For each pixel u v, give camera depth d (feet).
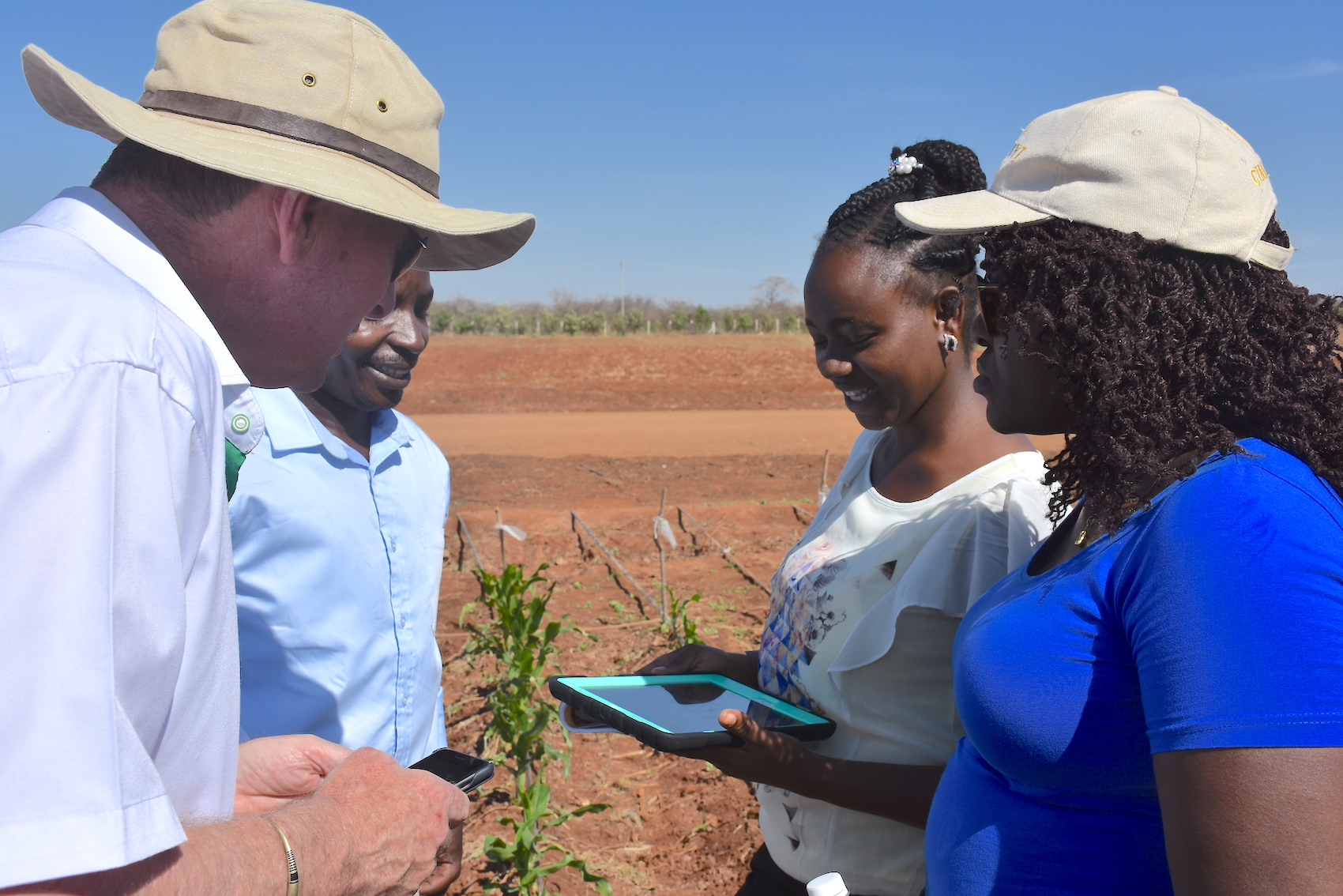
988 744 4.39
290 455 7.31
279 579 7.14
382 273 5.23
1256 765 3.19
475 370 94.89
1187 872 3.37
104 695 3.04
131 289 3.68
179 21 4.77
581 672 19.22
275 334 4.92
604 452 52.90
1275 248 4.13
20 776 2.87
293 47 4.77
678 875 12.39
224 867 3.44
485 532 30.50
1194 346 3.94
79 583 3.03
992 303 4.73
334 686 7.43
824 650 6.38
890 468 6.78
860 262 5.96
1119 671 3.94
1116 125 4.24
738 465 47.60
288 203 4.55
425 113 5.41
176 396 3.59
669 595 21.76
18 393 3.07
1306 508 3.50
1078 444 4.42
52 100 4.62
